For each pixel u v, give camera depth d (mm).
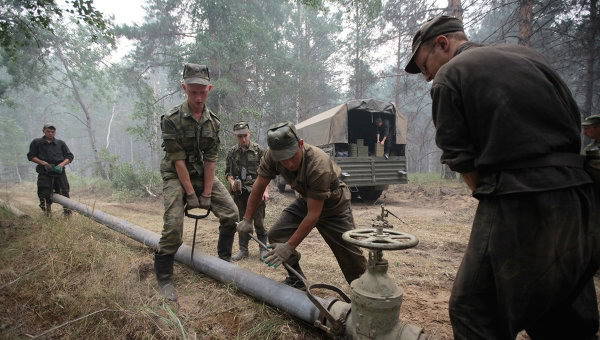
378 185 9773
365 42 21359
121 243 4371
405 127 10016
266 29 21484
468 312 1427
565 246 1283
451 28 1719
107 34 6605
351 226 2789
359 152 9805
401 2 16562
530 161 1291
